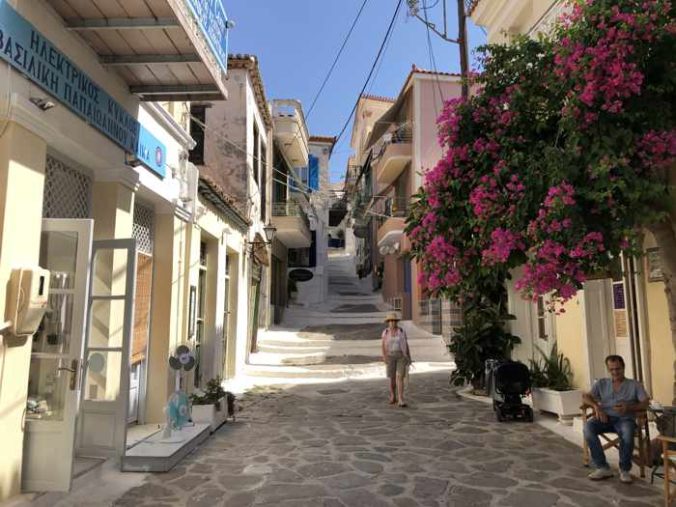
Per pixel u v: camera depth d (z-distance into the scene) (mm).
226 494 5074
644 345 6965
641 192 4230
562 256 4391
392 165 19953
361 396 10625
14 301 4477
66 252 5191
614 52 4359
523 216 4789
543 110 5512
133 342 7488
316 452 6535
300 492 5133
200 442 6883
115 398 6094
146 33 5480
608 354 7867
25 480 4879
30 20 4723
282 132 20234
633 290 7141
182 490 5168
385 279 25047
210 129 13305
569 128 4535
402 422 8273
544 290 4445
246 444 6906
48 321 5141
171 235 8281
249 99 14547
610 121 4492
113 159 6270
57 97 5074
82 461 5625
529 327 10969
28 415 4988
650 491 5051
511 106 5520
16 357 4609
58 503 4727
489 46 5930
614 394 5496
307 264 27078
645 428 5469
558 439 7133
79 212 6168
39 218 4855
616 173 4363
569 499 4902
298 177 25094
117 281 6430
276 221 20109
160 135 7812
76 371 4980
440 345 15883
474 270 5621
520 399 8305
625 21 4359
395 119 22219
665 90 4676
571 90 4754
